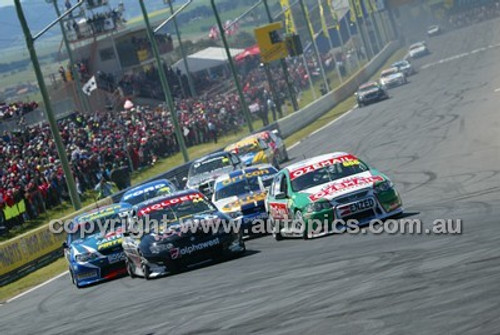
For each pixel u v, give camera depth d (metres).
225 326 21.94
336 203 36.94
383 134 89.44
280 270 30.61
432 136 75.62
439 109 98.19
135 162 107.62
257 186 48.59
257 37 146.88
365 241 32.72
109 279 43.34
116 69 180.88
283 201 39.69
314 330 18.59
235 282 30.39
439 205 40.34
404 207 42.69
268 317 21.67
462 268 21.66
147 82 165.75
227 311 24.41
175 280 35.09
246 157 80.88
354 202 36.69
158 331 24.00
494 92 99.50
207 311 25.41
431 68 179.62
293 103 149.12
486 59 162.12
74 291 42.88
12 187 81.44
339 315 19.58
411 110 107.06
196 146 127.12
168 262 36.66
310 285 25.41
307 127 133.62
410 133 82.94
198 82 180.38
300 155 94.00
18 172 87.00
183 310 26.89
